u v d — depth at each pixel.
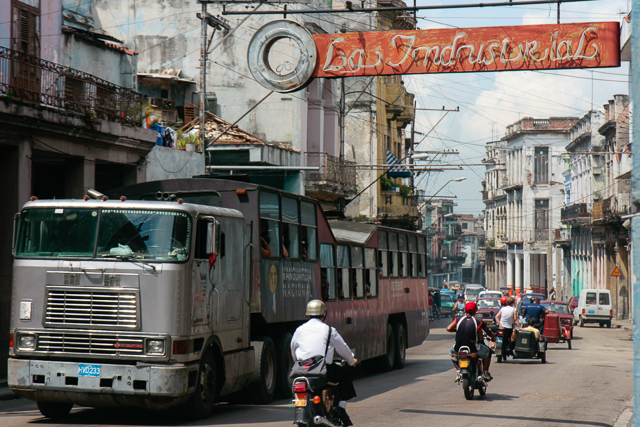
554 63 21.17
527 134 171.88
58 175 40.00
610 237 109.31
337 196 69.06
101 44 41.56
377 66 22.20
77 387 18.44
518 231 178.12
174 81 61.72
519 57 21.38
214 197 24.02
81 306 18.78
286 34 22.42
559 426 19.44
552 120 171.50
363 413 21.53
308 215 28.41
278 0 34.69
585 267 130.25
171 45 64.06
